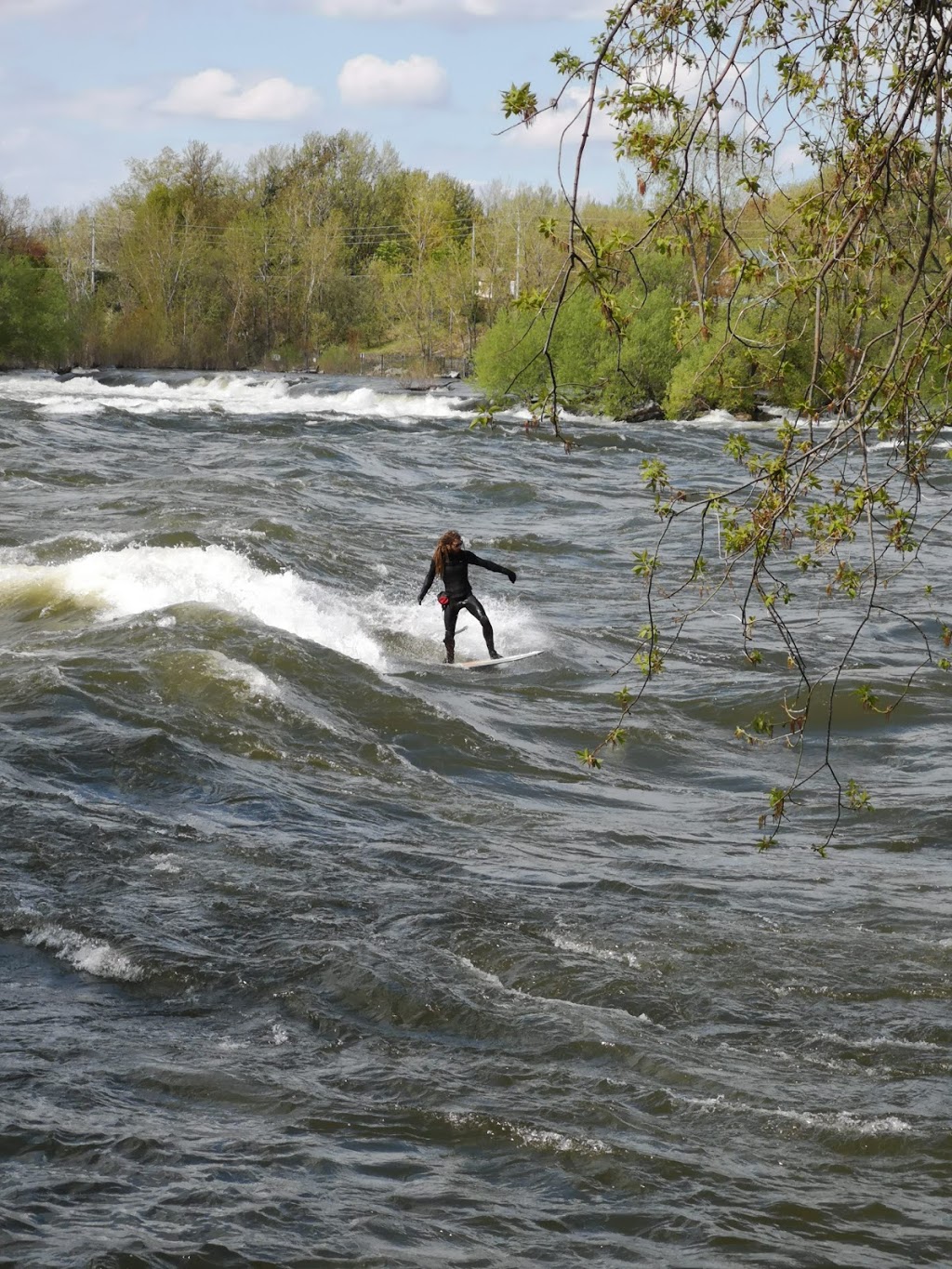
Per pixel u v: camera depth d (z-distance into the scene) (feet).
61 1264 17.67
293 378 318.24
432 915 33.37
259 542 85.81
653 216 19.01
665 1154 22.07
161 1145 21.45
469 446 170.81
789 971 31.27
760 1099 24.40
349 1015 27.43
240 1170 20.84
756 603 85.76
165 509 96.32
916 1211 20.71
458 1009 27.68
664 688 65.92
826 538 20.13
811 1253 19.25
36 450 136.87
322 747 49.60
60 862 35.04
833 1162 22.24
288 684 55.06
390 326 421.18
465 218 449.48
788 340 19.53
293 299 420.77
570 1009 28.19
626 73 18.53
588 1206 20.36
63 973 28.81
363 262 480.64
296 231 431.02
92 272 440.45
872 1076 25.89
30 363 361.10
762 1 18.35
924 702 63.41
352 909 33.50
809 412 19.15
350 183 492.54
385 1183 20.75
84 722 47.19
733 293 19.20
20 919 31.19
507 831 42.91
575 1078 24.88
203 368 402.93
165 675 52.95
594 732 58.59
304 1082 24.22
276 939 30.99
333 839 39.40
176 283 412.36
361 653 67.72
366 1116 23.06
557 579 93.15
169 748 45.37
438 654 70.90
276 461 140.36
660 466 20.66
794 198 19.31
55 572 72.13
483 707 60.59
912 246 19.25
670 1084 24.89
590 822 45.52
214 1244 18.54
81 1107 22.63
